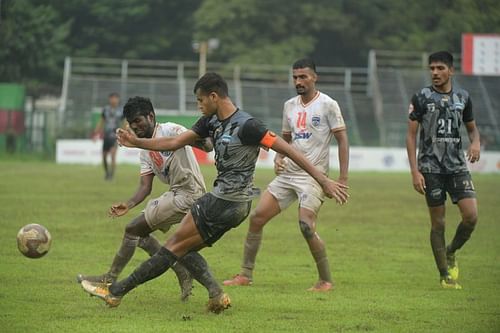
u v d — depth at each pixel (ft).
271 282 99.45
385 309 83.71
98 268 104.42
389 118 478.59
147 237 86.79
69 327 73.20
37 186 224.94
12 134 437.99
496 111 478.59
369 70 517.14
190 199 83.82
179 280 86.17
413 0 555.28
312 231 94.43
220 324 75.51
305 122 96.63
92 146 387.96
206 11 539.29
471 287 97.60
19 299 85.05
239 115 75.82
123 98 477.36
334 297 89.81
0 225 142.72
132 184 237.04
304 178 96.17
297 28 558.15
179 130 82.58
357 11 560.20
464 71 475.72
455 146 97.81
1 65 506.07
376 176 322.55
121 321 75.97
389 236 143.23
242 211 77.20
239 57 537.65
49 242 81.00
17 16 500.74
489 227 158.30
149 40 551.18
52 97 554.46
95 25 541.34
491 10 539.70
